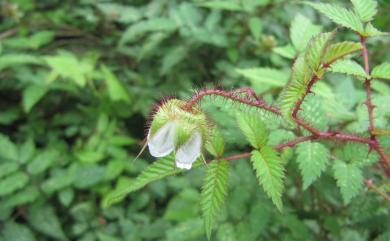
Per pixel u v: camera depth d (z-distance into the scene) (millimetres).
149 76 274
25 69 265
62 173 221
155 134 111
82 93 275
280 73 169
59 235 204
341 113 152
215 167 117
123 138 244
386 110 149
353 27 123
